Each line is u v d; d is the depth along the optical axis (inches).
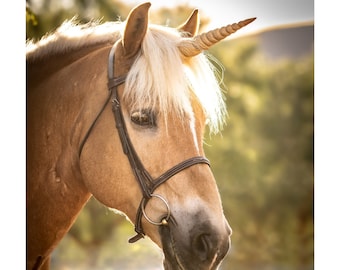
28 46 153.3
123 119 121.5
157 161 117.6
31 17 196.1
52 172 134.5
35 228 138.1
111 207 127.9
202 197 114.8
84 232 440.5
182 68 119.6
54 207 135.3
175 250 115.3
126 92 121.1
